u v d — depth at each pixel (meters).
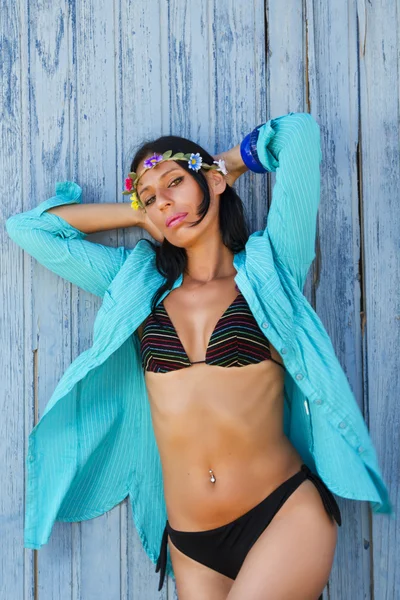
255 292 1.82
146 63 2.33
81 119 2.30
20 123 2.29
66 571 2.19
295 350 1.79
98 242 2.27
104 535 2.20
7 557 2.18
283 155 1.91
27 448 2.21
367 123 2.34
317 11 2.34
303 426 1.95
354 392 2.26
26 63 2.30
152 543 2.12
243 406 1.77
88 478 2.10
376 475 1.77
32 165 2.28
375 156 2.33
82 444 2.04
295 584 1.65
